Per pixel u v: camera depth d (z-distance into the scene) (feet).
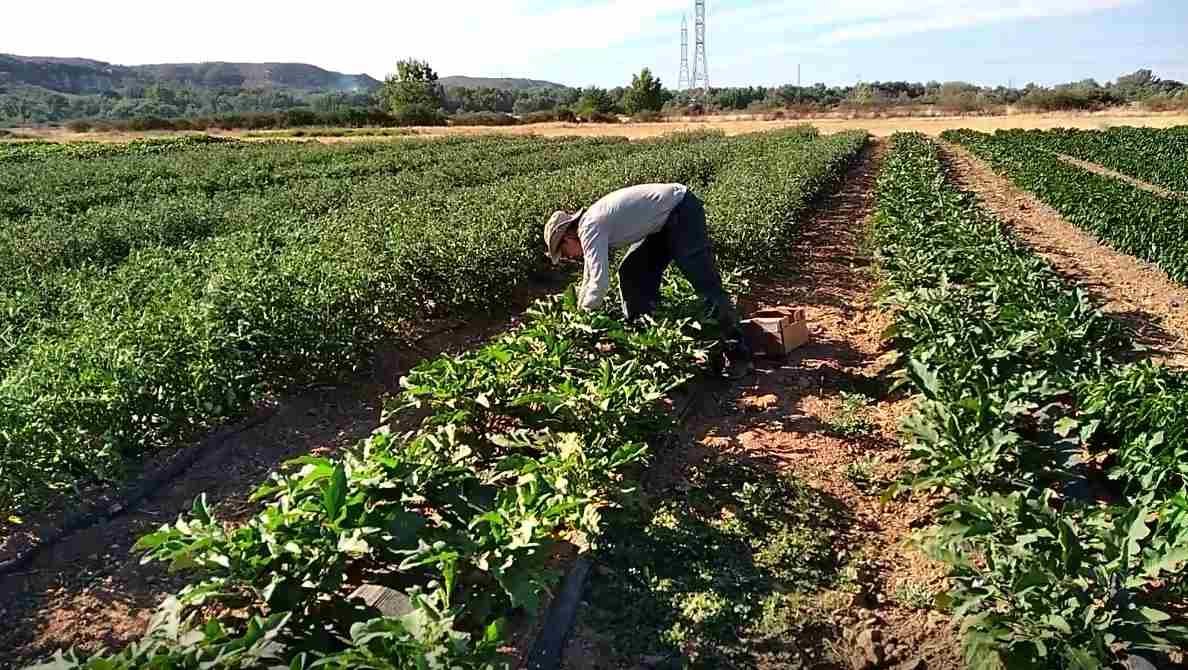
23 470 18.33
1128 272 42.63
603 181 58.65
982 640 13.58
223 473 21.48
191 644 12.49
